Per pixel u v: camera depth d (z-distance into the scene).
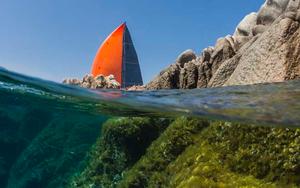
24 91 14.95
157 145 12.35
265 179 8.66
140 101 11.51
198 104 10.29
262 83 10.78
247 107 9.39
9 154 31.89
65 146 28.55
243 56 13.27
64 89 12.61
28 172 30.55
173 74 20.12
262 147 9.18
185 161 10.39
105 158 16.03
